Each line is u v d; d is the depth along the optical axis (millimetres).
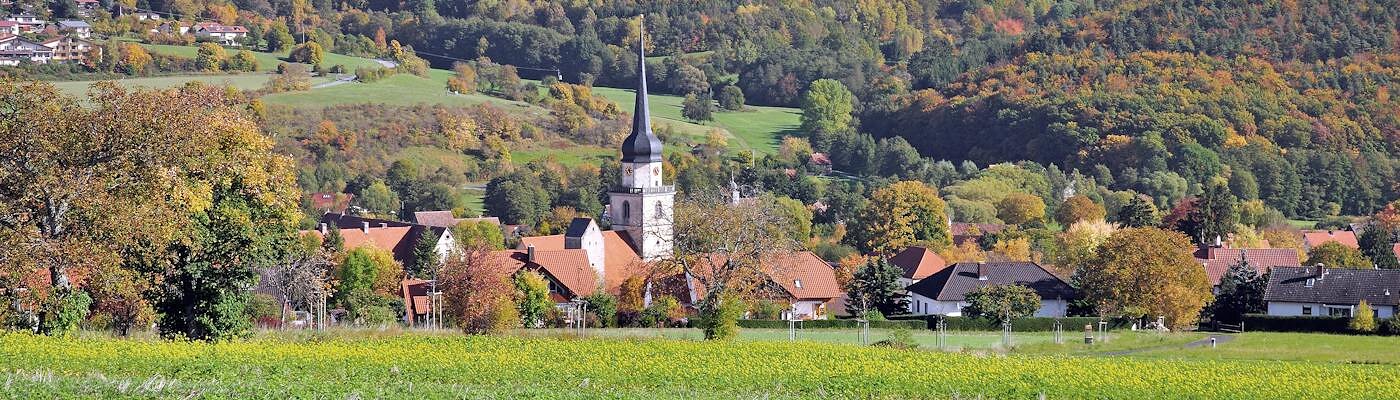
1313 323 118688
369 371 62781
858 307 131875
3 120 73625
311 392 52969
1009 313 115250
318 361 65062
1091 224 184625
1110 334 109438
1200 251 166500
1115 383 73438
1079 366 78875
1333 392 73750
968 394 68500
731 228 119312
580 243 153625
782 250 122125
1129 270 121750
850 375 71750
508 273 118938
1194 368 80250
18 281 70500
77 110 74875
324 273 109625
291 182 83062
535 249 140125
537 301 113188
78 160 73438
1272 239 192750
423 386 57719
